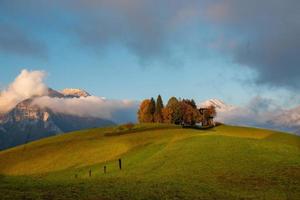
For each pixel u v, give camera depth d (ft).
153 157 250.57
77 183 160.15
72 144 415.03
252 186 167.53
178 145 275.59
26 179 176.65
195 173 193.88
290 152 239.50
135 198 130.62
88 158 338.34
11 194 123.54
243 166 204.54
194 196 140.56
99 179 178.91
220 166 206.28
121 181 169.17
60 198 123.24
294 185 169.17
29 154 404.77
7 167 368.68
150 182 166.91
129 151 332.19
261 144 262.88
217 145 260.83
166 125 567.18
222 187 163.53
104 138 437.58
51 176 273.95
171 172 199.52
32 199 118.93
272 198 146.41
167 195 138.51
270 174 188.34
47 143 457.68
